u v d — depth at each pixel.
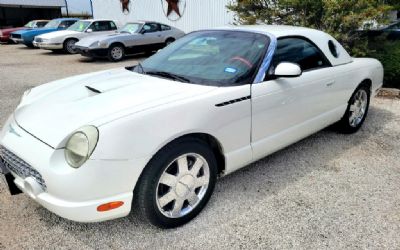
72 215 2.20
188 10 15.28
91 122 2.25
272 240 2.51
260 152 3.15
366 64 4.49
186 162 2.59
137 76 3.19
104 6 20.36
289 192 3.15
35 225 2.65
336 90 3.96
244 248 2.43
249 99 2.90
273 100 3.11
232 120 2.79
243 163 3.03
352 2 7.06
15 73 9.85
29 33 17.08
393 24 8.18
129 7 18.62
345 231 2.61
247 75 3.01
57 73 9.88
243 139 2.94
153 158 2.37
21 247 2.42
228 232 2.60
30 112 2.68
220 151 2.85
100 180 2.17
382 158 3.88
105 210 2.24
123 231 2.60
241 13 8.61
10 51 16.23
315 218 2.77
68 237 2.53
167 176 2.49
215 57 3.26
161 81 2.98
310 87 3.52
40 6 30.36
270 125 3.17
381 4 7.66
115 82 3.01
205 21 14.72
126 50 12.77
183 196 2.62
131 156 2.22
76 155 2.17
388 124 4.98
